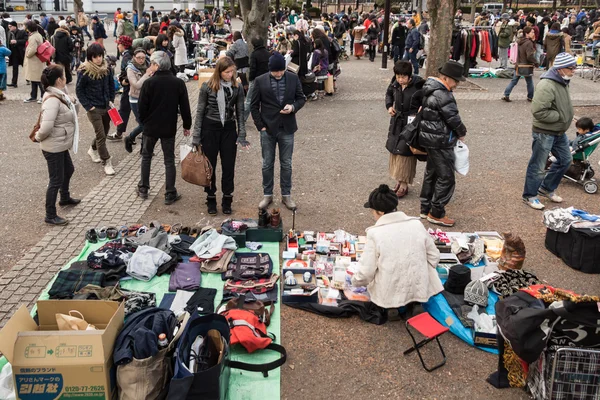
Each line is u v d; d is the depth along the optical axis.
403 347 4.32
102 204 7.10
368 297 4.85
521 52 12.91
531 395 3.80
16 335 3.45
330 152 9.46
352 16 31.45
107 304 3.76
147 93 6.62
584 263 5.43
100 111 8.02
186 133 6.94
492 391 3.86
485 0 57.16
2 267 5.46
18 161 8.89
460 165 6.19
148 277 5.04
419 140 6.23
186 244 5.62
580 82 16.36
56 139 6.16
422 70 19.16
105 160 8.23
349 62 21.45
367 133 10.71
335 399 3.79
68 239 6.08
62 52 14.36
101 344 3.29
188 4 47.34
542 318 3.38
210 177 6.37
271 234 5.89
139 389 3.33
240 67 11.85
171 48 16.44
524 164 8.84
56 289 4.72
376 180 8.07
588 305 3.27
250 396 3.73
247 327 4.14
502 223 6.60
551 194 7.28
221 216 6.71
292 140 6.62
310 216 6.73
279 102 6.36
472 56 16.81
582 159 7.70
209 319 3.65
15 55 14.74
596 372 3.50
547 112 6.51
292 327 4.55
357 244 5.68
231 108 6.33
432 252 4.55
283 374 4.01
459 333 4.39
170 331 3.62
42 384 3.30
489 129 10.96
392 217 4.53
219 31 27.50
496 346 4.26
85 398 3.36
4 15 17.38
